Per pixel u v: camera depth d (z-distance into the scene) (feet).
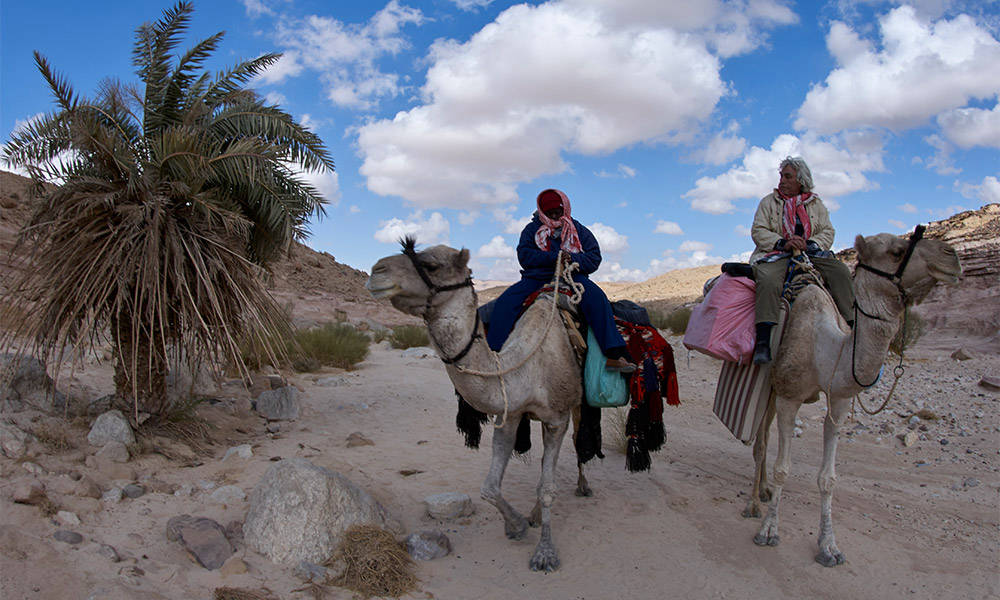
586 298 16.94
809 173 19.71
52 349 20.95
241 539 15.52
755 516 19.22
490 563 16.20
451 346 14.33
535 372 15.62
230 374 22.65
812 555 16.67
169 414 22.62
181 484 18.65
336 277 139.44
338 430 27.43
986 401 32.09
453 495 19.21
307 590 13.84
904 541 17.58
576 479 22.90
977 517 19.27
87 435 19.57
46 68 20.39
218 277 20.97
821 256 18.67
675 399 18.52
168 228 19.79
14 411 19.54
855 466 24.47
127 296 18.95
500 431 16.66
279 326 23.06
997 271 53.31
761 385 17.88
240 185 22.80
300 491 15.48
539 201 18.29
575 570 15.96
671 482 22.39
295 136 23.98
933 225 84.89
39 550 13.37
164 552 14.60
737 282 18.26
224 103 24.39
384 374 43.24
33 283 19.51
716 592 15.02
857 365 15.25
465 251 14.30
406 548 16.33
